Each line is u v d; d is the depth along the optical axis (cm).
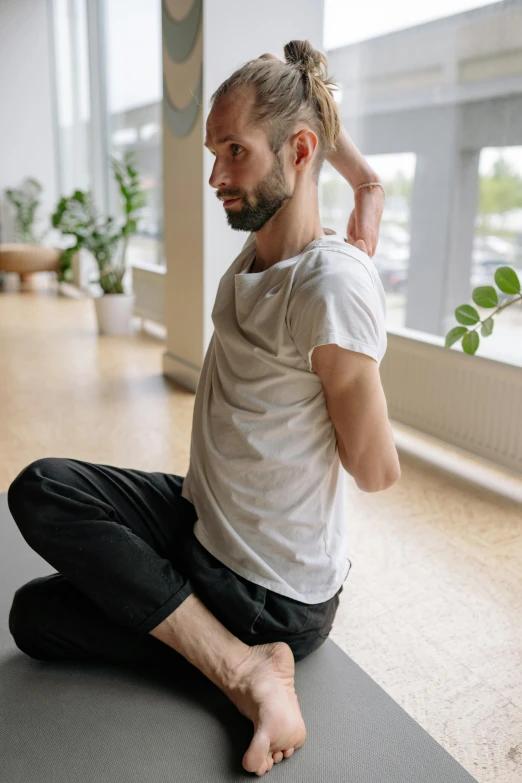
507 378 240
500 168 246
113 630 133
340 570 135
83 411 337
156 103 543
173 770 116
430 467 268
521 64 231
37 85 863
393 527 216
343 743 124
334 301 105
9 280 866
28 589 136
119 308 530
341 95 321
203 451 133
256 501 125
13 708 130
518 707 138
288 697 122
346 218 324
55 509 121
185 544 133
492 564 194
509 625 166
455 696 141
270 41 331
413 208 289
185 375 389
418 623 166
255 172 111
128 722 127
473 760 124
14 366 428
